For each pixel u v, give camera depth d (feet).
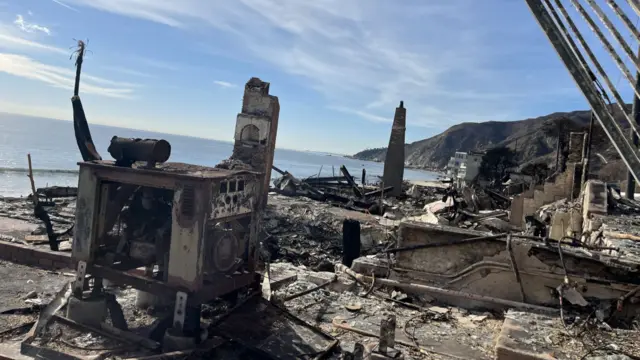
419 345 16.24
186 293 14.26
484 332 17.89
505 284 20.71
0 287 20.02
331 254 43.91
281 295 20.33
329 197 76.69
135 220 16.58
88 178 15.78
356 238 35.32
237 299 17.71
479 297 20.58
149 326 16.62
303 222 51.37
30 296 19.11
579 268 19.54
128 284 15.33
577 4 10.58
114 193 16.66
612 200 41.06
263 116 42.83
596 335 15.01
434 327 18.16
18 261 24.44
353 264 24.48
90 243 15.74
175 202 14.38
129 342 14.58
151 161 15.48
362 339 16.47
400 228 23.02
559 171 73.00
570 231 38.63
